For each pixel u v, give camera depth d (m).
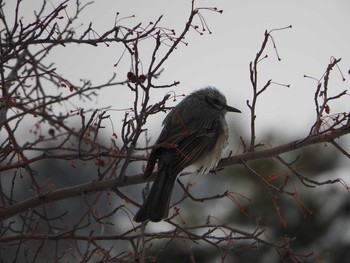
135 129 9.31
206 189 16.81
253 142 10.65
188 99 13.61
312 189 16.16
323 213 16.16
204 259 15.62
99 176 9.98
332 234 16.14
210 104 13.66
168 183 11.03
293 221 16.11
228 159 10.81
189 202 16.53
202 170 12.67
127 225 15.40
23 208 10.08
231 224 16.16
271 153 10.53
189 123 12.69
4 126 10.21
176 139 11.70
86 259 10.19
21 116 9.78
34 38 9.61
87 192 10.09
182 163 11.43
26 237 10.20
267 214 16.11
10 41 9.59
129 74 9.27
